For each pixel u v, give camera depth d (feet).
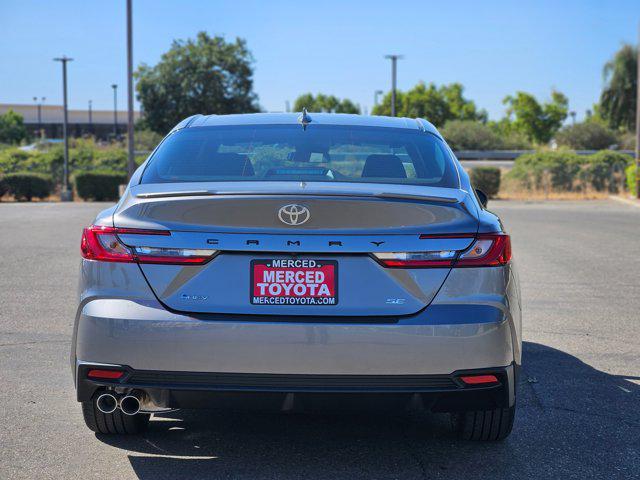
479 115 286.87
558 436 13.14
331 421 13.78
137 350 10.52
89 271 10.96
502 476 11.39
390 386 10.51
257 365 10.39
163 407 10.88
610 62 204.85
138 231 10.79
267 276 10.58
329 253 10.56
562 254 38.45
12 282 28.58
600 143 226.99
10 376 16.40
